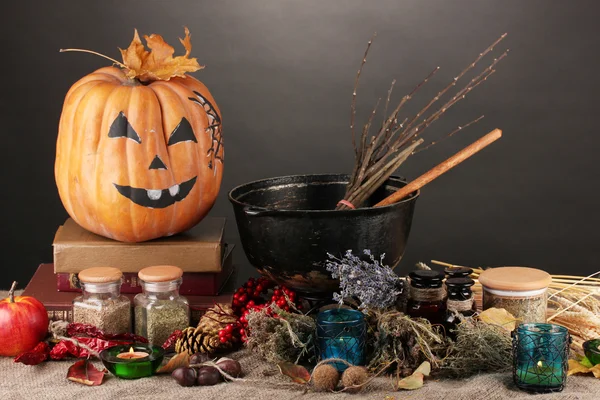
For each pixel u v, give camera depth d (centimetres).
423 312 163
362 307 164
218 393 152
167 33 333
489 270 173
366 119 341
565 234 347
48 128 331
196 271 190
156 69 195
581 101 338
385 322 158
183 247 189
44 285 197
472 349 157
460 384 156
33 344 173
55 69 328
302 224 167
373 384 155
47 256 338
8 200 335
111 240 193
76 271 189
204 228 205
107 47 328
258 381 158
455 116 341
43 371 166
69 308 184
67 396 152
